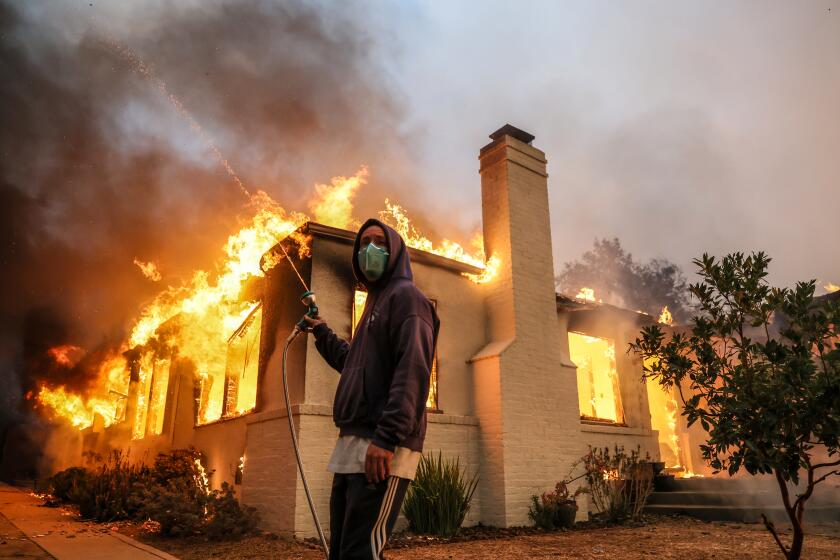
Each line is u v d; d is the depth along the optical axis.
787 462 3.79
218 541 6.53
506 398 8.49
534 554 5.70
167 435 11.60
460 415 8.59
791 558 3.94
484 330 9.40
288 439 7.11
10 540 6.30
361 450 2.13
